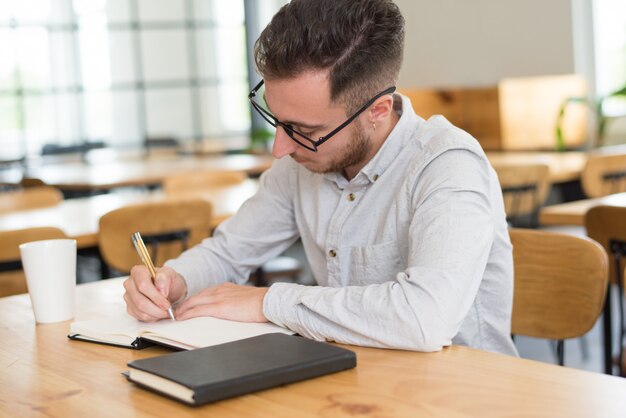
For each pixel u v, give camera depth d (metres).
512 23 6.18
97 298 1.67
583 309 1.68
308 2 1.29
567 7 5.82
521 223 3.94
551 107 5.71
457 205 1.31
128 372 1.15
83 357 1.27
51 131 8.21
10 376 1.19
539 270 1.74
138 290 1.40
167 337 1.25
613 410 0.94
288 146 1.36
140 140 8.35
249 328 1.29
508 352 1.52
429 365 1.13
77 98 8.22
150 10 8.27
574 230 3.85
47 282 1.49
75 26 8.14
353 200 1.51
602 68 5.84
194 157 6.90
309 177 1.61
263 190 1.72
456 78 6.64
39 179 4.98
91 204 3.78
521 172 3.83
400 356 1.18
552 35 5.94
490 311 1.49
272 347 1.15
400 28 1.35
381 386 1.05
